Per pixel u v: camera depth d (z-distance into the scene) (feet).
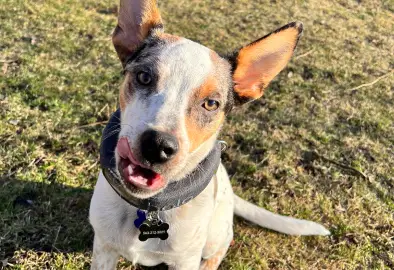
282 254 1.73
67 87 2.34
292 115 2.47
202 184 1.22
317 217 1.91
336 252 1.77
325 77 2.90
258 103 2.52
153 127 0.99
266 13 3.78
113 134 1.20
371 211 1.96
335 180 2.09
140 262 1.44
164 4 3.62
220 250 1.60
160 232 1.24
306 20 3.75
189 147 1.06
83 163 1.92
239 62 1.27
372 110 2.64
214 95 1.12
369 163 2.22
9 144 1.92
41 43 2.69
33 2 3.19
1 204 1.66
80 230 1.66
